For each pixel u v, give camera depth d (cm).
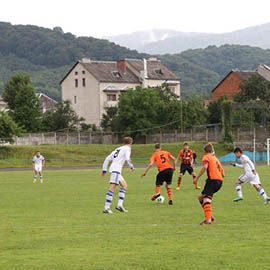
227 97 12356
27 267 1298
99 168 7131
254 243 1561
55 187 3912
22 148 8700
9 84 11269
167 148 9281
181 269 1266
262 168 6378
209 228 1855
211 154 2006
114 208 2502
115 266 1301
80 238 1677
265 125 9956
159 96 11050
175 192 3391
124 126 10606
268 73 13962
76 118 11819
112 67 13738
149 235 1722
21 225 1966
